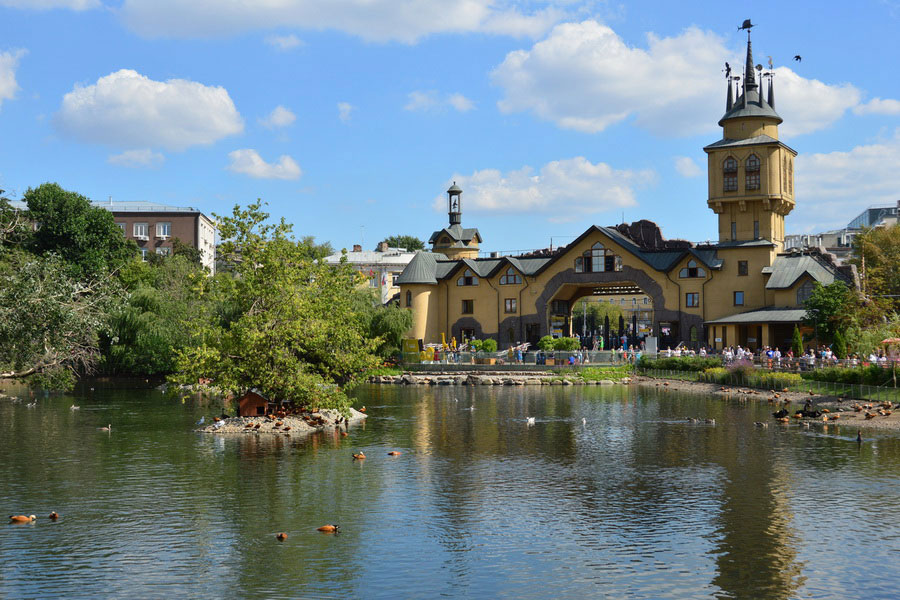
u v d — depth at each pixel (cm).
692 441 4316
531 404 6391
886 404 5250
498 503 2958
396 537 2550
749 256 9350
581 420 5275
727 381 7669
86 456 3862
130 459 3784
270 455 3903
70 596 2066
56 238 9325
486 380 8619
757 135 9469
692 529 2617
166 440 4378
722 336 9381
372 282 16150
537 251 11150
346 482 3294
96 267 9281
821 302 7794
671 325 9838
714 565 2284
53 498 3016
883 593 2077
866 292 8169
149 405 6234
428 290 11112
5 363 4412
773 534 2553
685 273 9694
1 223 5703
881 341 6631
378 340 5328
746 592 2088
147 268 10125
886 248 10362
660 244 10806
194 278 4919
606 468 3581
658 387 7962
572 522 2708
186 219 14162
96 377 8988
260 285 4869
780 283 8950
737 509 2852
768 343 8825
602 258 10181
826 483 3231
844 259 11731
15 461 3728
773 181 9294
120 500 2989
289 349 4994
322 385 5150
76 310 4384
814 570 2239
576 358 9250
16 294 4109
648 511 2838
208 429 4728
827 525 2642
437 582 2169
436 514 2811
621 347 9831
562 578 2194
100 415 5544
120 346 8525
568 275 10344
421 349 10644
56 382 4841
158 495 3066
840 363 6575
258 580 2180
